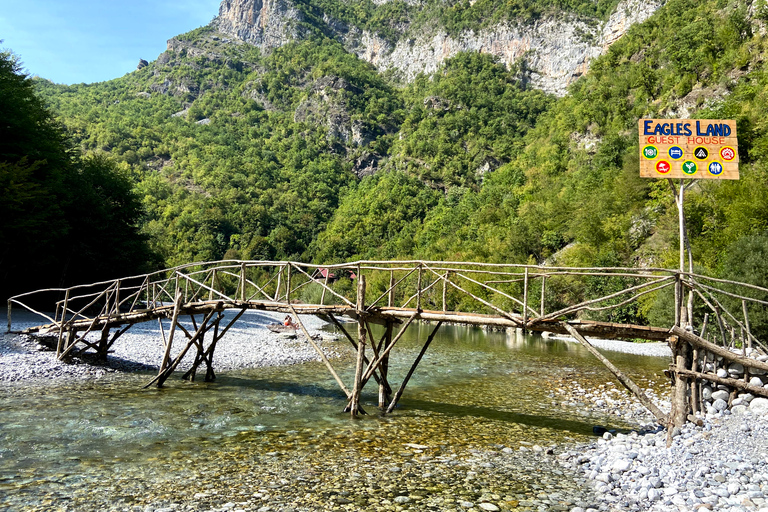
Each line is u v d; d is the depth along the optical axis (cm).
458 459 887
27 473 768
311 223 16650
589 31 19988
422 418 1214
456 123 18862
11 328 2169
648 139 1195
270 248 14575
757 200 3128
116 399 1300
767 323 2175
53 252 3344
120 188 3962
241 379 1681
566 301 4550
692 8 9881
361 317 1230
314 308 1309
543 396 1523
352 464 844
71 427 1028
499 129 18200
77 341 1720
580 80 14638
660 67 9800
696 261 3322
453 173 16600
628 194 5588
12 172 2566
